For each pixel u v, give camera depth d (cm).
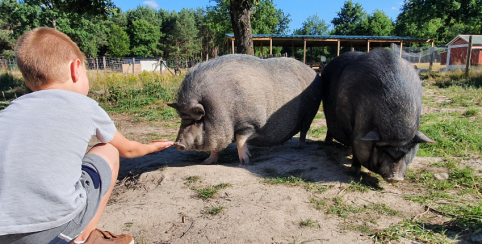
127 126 838
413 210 332
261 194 371
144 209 345
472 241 268
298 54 5119
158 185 421
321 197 362
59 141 174
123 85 1355
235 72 464
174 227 305
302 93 537
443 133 607
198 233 291
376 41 2681
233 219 312
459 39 2605
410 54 2294
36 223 166
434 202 347
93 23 4356
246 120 472
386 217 318
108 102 1192
